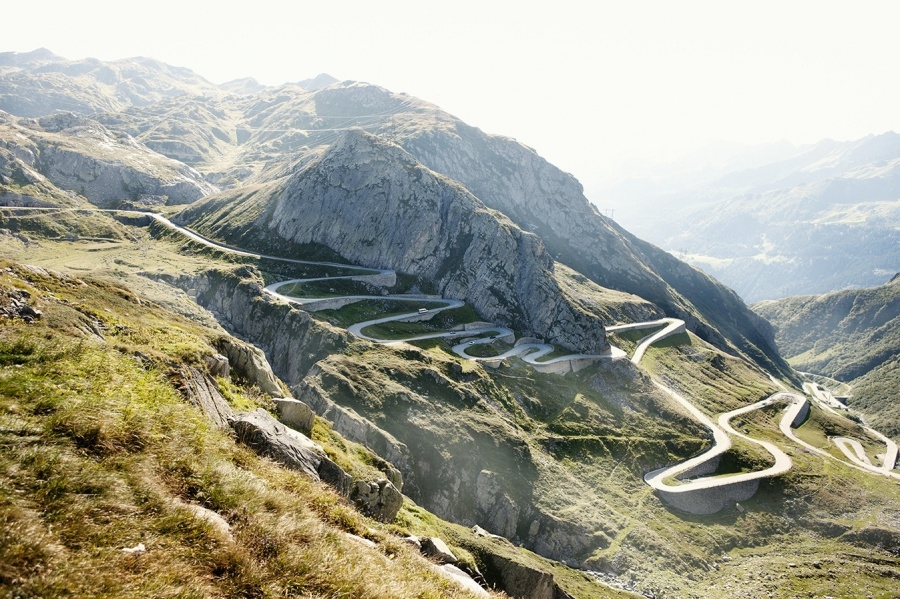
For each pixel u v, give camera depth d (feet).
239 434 80.59
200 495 51.19
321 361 397.60
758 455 477.77
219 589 40.73
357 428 322.75
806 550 390.01
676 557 345.72
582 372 554.46
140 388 65.31
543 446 417.90
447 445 353.31
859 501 444.55
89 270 520.42
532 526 337.93
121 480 44.88
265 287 571.69
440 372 425.28
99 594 34.17
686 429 501.56
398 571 58.65
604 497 392.47
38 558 34.30
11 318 79.41
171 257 643.86
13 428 44.04
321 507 68.08
